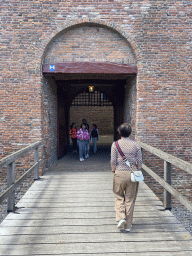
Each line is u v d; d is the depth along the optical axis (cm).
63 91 1034
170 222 350
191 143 643
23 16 608
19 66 615
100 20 614
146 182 646
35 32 611
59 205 416
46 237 307
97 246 287
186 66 630
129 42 622
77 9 612
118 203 325
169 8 620
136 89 646
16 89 618
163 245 290
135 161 318
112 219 361
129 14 618
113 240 300
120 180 312
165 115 637
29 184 621
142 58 626
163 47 626
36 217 367
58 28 612
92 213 383
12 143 625
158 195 648
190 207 288
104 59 641
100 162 838
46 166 679
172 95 635
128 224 316
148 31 623
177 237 308
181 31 624
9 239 302
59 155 913
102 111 1977
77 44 637
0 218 597
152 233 318
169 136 640
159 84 632
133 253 273
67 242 296
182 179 656
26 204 420
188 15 622
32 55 614
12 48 611
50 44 634
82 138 852
